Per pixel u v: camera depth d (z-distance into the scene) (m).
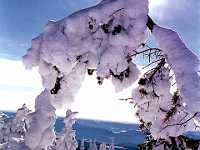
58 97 2.15
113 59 2.06
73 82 2.12
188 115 2.22
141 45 2.16
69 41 2.07
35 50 2.14
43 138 2.20
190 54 2.10
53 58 2.05
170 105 2.22
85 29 2.09
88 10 2.09
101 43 2.08
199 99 1.97
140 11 2.11
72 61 2.07
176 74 2.07
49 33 2.12
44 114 2.17
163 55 2.20
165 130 2.24
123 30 2.09
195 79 2.03
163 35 2.14
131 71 2.19
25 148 2.21
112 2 2.09
